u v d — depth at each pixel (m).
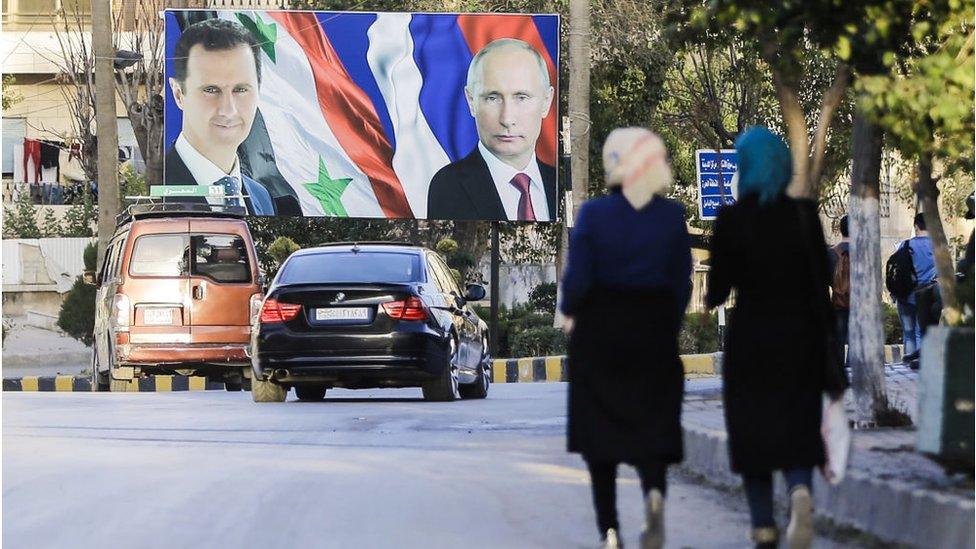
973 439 17.42
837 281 39.28
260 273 51.78
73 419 35.44
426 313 40.66
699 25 24.75
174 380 65.44
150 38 90.94
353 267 41.69
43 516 20.28
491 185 77.94
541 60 77.69
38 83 105.50
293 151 78.44
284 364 40.25
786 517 20.11
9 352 82.69
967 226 81.50
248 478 24.00
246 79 78.44
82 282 77.81
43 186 103.12
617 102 80.25
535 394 49.06
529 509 21.00
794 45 25.28
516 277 85.94
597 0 78.75
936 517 17.19
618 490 22.70
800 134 27.55
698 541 18.45
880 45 23.61
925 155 24.97
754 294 16.28
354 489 22.88
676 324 16.83
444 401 41.94
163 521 19.91
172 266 51.19
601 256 16.66
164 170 78.50
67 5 105.50
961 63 23.89
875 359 26.00
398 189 78.19
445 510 20.91
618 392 16.61
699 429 24.92
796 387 16.16
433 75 78.06
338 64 78.38
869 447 22.42
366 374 40.25
